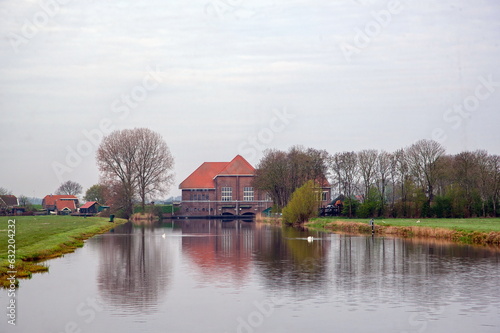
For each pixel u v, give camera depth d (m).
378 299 33.34
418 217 115.31
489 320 28.67
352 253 56.34
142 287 37.22
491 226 81.19
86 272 43.53
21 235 70.38
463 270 44.06
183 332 26.83
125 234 88.69
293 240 73.81
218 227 112.44
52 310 30.89
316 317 29.28
